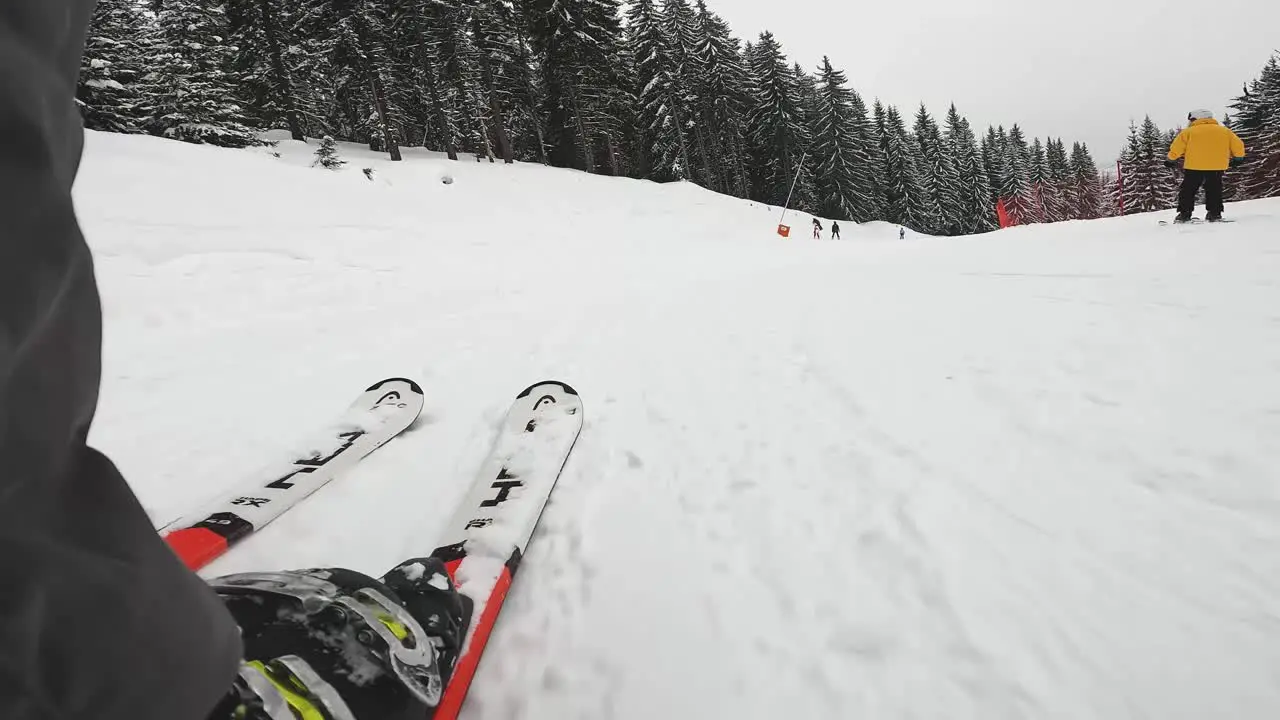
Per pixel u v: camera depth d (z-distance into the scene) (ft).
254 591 3.67
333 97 95.45
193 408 11.51
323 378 13.25
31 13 1.19
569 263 37.99
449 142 87.35
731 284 22.27
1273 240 13.80
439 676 3.90
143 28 66.33
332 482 8.17
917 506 6.02
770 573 5.55
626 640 5.02
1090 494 5.63
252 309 20.49
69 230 1.36
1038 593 4.69
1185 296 10.02
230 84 79.00
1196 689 3.75
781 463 7.43
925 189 149.89
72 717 1.37
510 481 7.54
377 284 26.13
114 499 1.56
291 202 33.76
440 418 10.48
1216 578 4.48
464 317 19.95
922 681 4.22
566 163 120.88
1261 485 5.22
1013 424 7.12
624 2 106.32
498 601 5.42
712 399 9.92
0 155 1.12
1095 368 7.98
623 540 6.39
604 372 12.33
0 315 1.14
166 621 1.66
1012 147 192.24
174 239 23.59
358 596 3.90
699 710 4.31
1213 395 6.71
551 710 4.47
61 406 1.37
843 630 4.76
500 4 91.91
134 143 33.71
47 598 1.30
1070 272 13.71
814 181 124.47
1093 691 3.88
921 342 10.53
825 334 12.27
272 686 2.99
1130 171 179.83
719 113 116.57
